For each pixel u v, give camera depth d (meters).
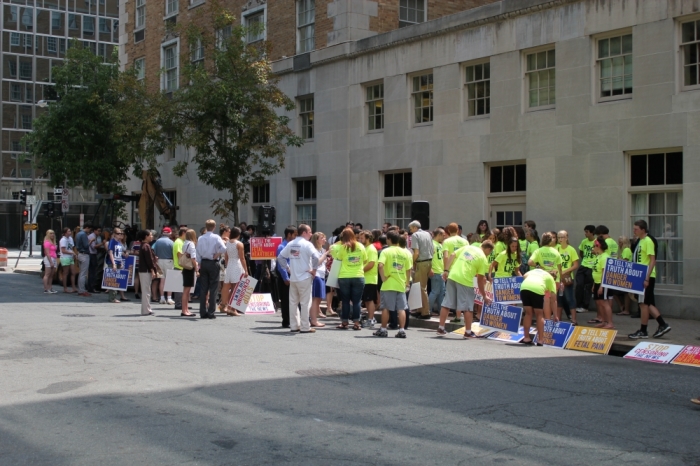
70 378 9.34
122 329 13.91
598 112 17.22
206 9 28.56
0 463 6.01
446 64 20.69
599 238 14.33
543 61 18.69
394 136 22.12
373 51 22.84
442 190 20.72
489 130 19.53
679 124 15.84
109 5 68.50
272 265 18.41
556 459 6.21
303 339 13.02
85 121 31.02
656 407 8.24
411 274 15.89
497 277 14.60
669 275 16.30
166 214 25.73
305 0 25.70
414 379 9.55
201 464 6.00
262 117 23.09
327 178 24.34
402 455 6.27
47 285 22.66
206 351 11.48
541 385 9.37
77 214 59.75
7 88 63.69
